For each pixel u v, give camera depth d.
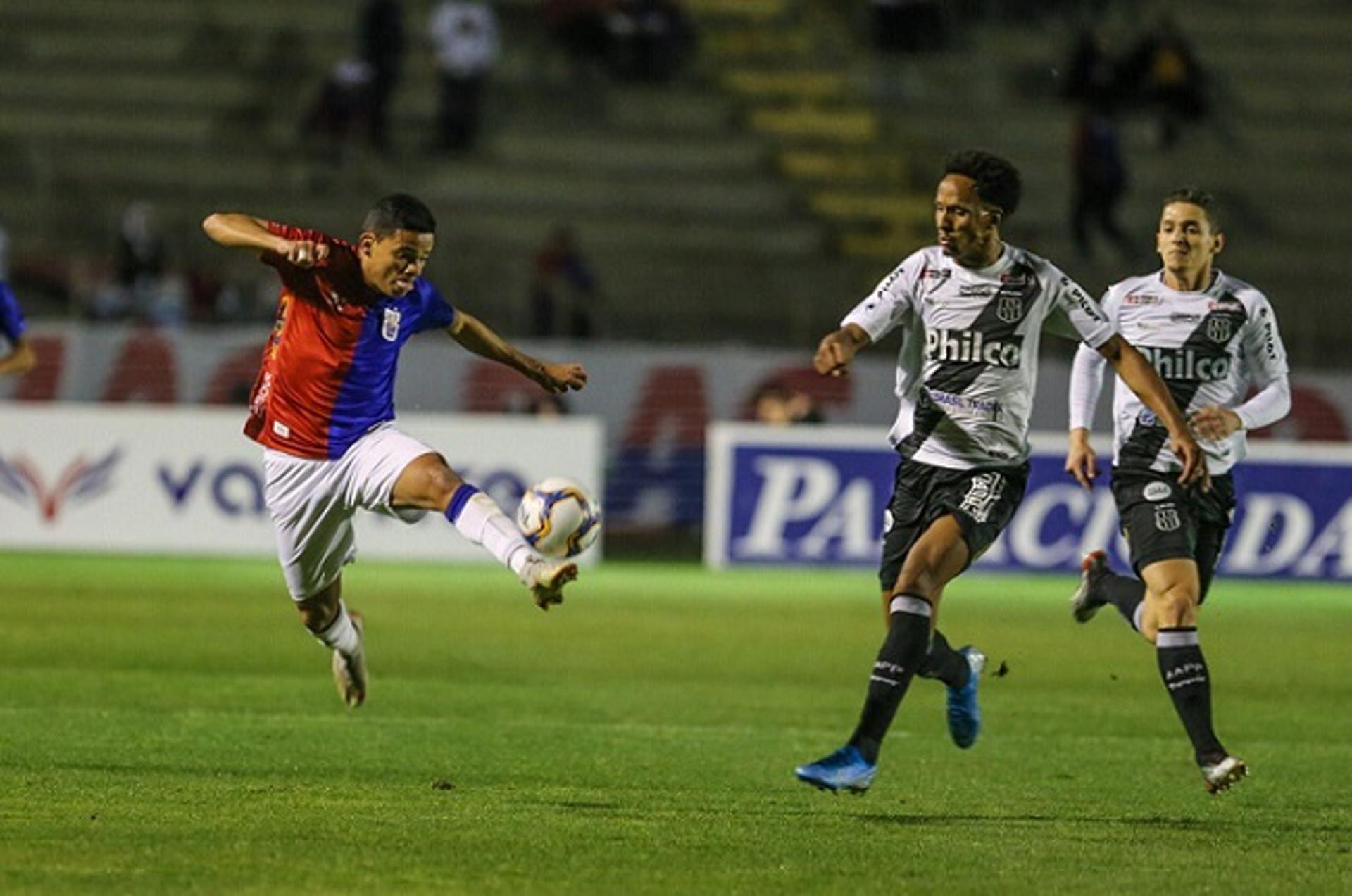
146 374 65.94
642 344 69.75
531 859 18.30
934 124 84.62
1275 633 45.06
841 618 45.81
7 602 44.00
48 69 83.25
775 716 30.33
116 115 81.81
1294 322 75.31
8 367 31.72
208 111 82.44
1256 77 88.94
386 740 26.41
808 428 57.81
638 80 84.56
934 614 21.61
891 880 17.80
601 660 37.03
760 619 45.03
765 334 72.88
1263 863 19.09
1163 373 24.44
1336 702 33.81
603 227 78.38
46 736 25.94
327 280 22.36
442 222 77.38
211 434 58.16
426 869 17.72
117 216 76.31
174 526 58.00
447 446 57.75
